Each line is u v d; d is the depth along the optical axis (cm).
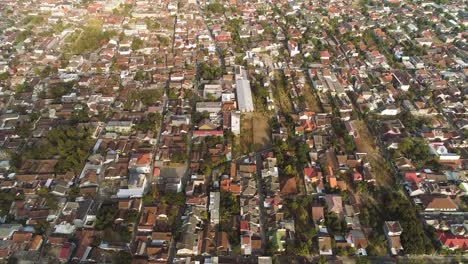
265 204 10662
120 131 13288
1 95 15200
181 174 11712
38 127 13400
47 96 15188
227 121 13625
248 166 11775
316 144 12744
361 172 11756
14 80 15975
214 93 15200
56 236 9681
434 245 9719
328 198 10656
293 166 11881
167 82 16288
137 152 12381
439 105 15075
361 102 14938
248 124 13938
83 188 11006
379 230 10056
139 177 11212
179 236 9662
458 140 13050
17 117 13838
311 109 14688
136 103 14738
